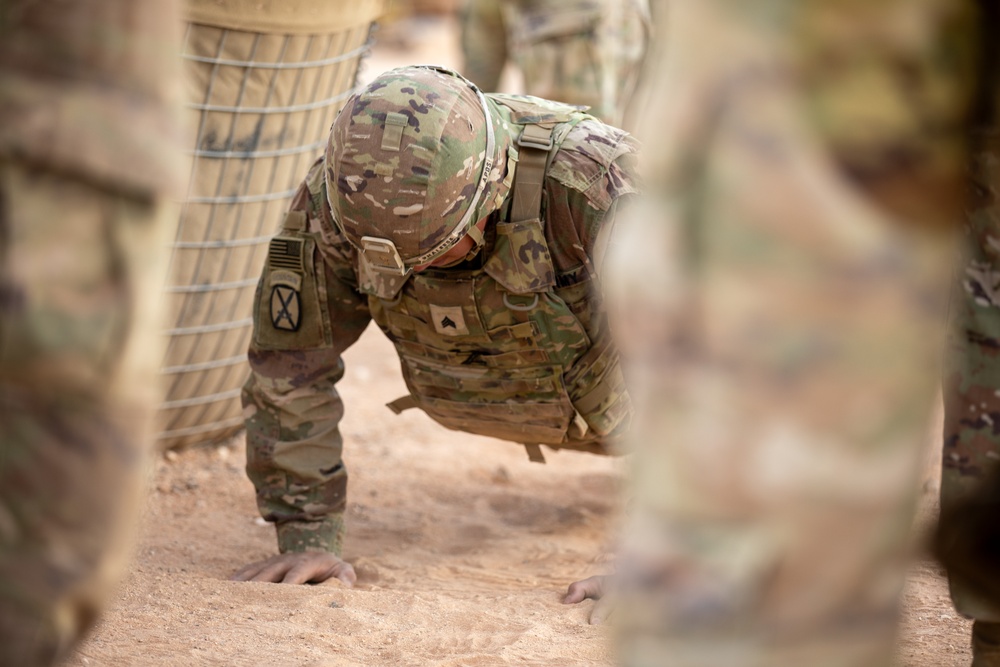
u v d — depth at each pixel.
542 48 9.77
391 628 5.04
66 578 1.94
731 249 1.53
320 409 6.03
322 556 6.05
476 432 6.59
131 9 1.91
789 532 1.52
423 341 5.92
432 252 5.08
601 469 9.03
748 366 1.51
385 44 30.95
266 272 5.87
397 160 4.89
